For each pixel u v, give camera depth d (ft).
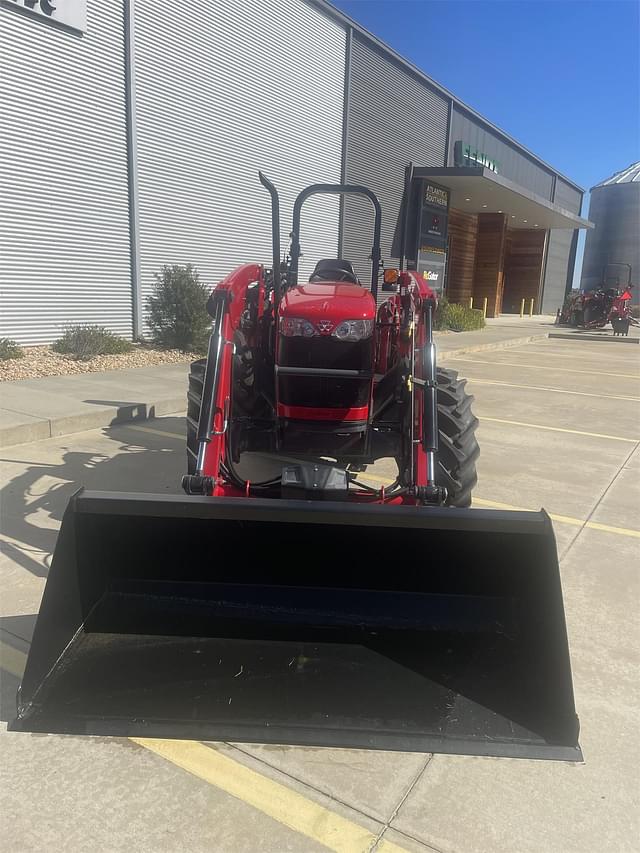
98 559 8.43
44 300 33.27
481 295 99.30
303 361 11.05
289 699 7.57
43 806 6.56
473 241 96.94
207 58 41.68
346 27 56.54
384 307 13.34
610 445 22.39
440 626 8.34
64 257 33.99
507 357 49.32
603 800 6.93
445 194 73.56
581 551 13.33
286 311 11.10
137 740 7.54
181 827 6.37
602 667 9.30
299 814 6.58
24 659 8.79
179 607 8.53
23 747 7.34
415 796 6.87
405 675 7.88
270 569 8.54
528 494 16.84
